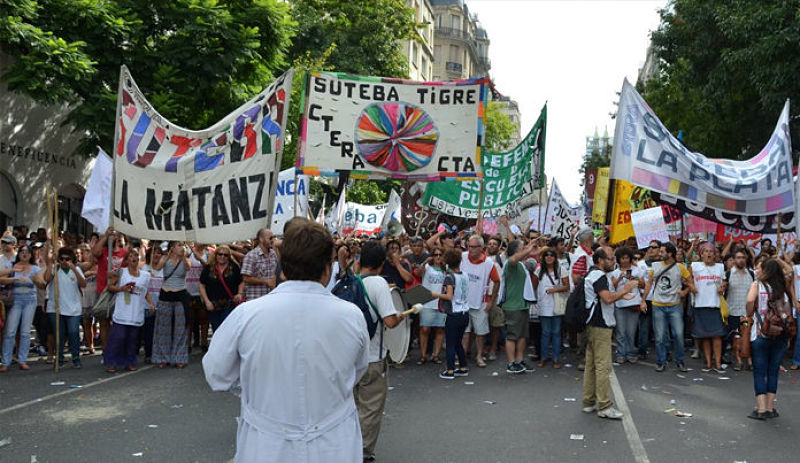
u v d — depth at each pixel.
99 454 5.65
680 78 23.80
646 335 11.45
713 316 10.27
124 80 8.84
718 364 10.27
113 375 9.20
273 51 17.25
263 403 2.51
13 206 17.83
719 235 14.86
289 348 2.52
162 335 9.87
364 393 5.43
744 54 18.75
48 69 13.80
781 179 10.51
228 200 8.73
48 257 10.01
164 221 8.77
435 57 82.56
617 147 10.38
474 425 6.79
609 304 7.19
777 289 7.04
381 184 33.00
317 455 2.49
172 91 15.45
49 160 18.97
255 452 2.49
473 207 14.39
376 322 5.32
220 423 6.69
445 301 9.39
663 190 10.39
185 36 15.55
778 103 18.41
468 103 10.40
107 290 9.81
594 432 6.53
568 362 10.94
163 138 8.88
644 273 10.81
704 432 6.59
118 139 8.80
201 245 11.45
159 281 10.43
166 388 8.33
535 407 7.62
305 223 2.69
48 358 10.34
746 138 22.67
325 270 2.69
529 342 13.00
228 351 2.56
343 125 10.32
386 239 10.30
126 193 8.78
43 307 10.64
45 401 7.57
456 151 10.41
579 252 10.78
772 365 7.23
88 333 11.48
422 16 64.31
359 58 31.11
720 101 21.06
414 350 11.95
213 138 8.82
